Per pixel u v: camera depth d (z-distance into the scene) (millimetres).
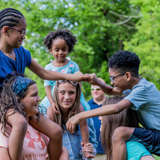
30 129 2461
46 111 3523
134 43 7617
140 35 7512
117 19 9625
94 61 9484
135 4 7758
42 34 8180
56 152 2527
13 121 2186
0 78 2527
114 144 2979
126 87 3201
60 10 8406
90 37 8734
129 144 2971
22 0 8539
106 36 9367
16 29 2568
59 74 3184
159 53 6953
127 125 3146
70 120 3016
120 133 2979
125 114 3148
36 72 3057
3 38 2594
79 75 3281
